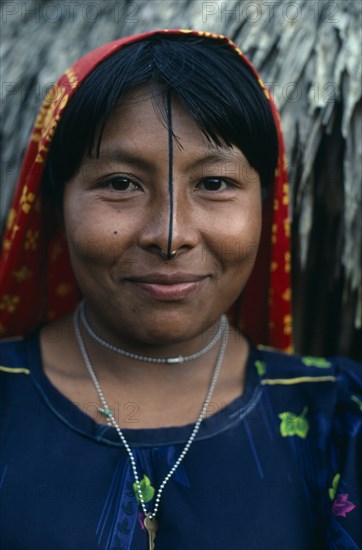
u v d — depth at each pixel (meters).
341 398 0.97
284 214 1.03
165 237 0.81
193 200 0.85
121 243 0.84
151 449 0.88
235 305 1.14
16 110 1.33
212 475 0.87
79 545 0.82
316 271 1.31
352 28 1.16
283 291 1.09
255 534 0.84
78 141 0.85
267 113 0.91
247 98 0.87
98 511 0.84
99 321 0.94
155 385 0.94
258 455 0.90
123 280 0.86
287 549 0.85
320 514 0.89
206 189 0.86
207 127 0.82
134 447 0.88
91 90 0.83
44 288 1.10
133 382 0.94
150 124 0.81
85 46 1.32
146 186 0.84
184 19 1.22
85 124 0.83
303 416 0.95
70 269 1.10
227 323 1.01
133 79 0.81
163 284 0.84
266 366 1.00
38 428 0.90
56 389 0.93
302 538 0.86
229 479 0.88
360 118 1.15
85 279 0.89
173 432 0.90
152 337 0.87
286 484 0.89
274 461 0.90
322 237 1.26
